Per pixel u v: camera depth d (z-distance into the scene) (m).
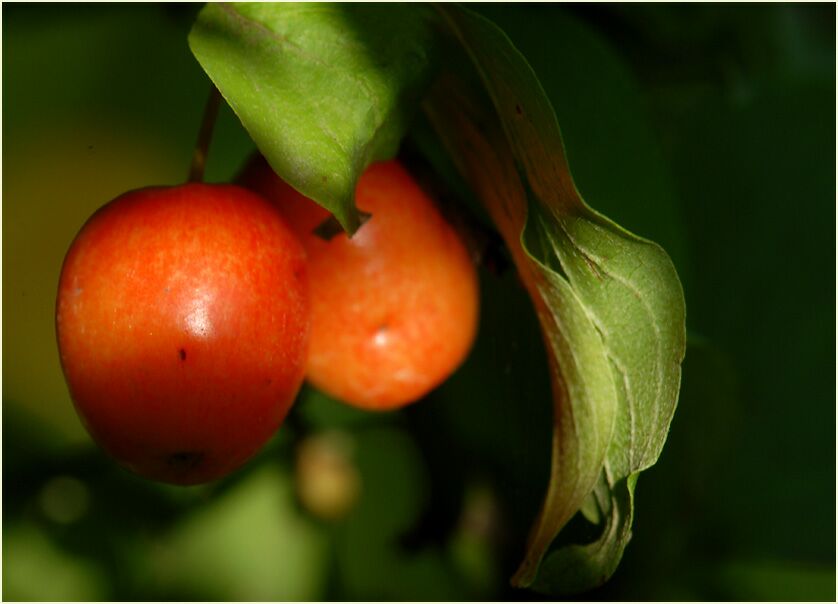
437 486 0.31
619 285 0.24
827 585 0.31
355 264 0.26
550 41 0.27
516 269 0.27
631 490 0.24
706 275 0.31
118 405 0.24
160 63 0.31
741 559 0.31
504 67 0.24
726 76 0.30
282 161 0.24
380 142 0.25
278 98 0.24
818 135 0.31
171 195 0.25
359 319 0.26
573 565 0.25
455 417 0.30
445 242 0.26
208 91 0.31
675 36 0.29
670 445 0.29
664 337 0.24
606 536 0.24
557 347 0.25
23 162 0.31
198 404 0.24
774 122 0.31
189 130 0.31
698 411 0.29
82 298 0.24
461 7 0.24
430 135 0.27
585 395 0.25
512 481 0.30
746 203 0.31
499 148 0.25
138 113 0.31
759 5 0.30
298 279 0.25
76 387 0.24
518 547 0.31
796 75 0.31
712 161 0.31
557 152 0.24
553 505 0.25
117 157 0.31
